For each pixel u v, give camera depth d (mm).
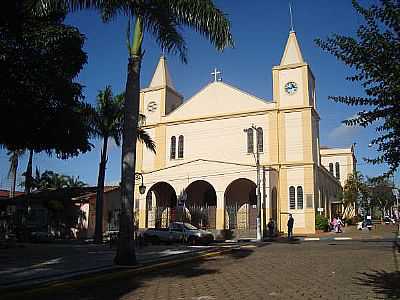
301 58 42000
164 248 23141
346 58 6918
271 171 38594
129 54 15258
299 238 34156
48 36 18766
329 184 49656
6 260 15922
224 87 44312
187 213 41094
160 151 45938
